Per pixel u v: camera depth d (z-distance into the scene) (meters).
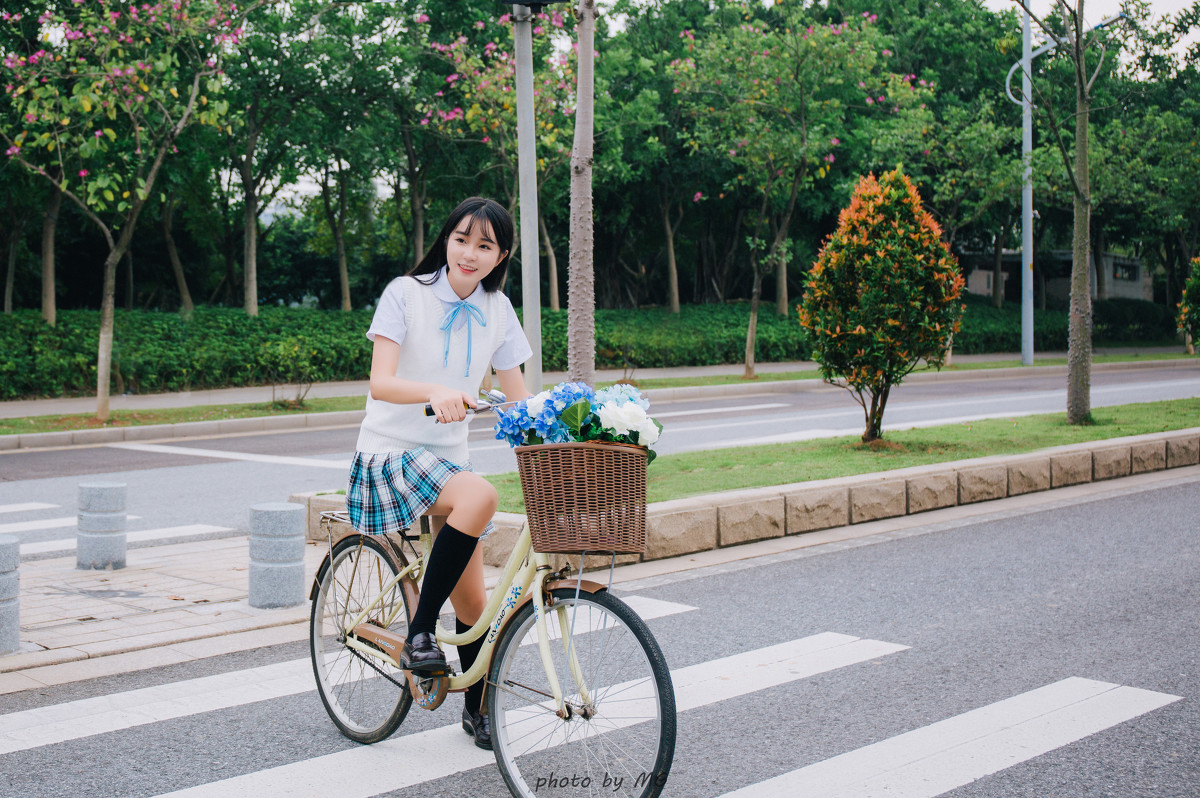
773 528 7.07
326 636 3.72
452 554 3.04
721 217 35.91
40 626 4.99
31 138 18.06
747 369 22.92
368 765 3.35
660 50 29.58
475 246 3.14
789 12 21.64
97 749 3.47
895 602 5.45
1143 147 31.33
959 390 20.19
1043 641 4.72
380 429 3.19
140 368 19.30
